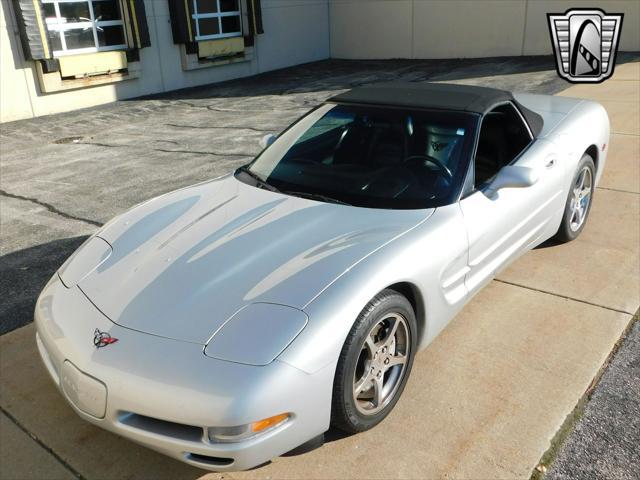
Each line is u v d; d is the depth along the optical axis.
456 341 3.39
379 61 18.83
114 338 2.35
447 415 2.79
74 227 5.66
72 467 2.60
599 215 5.12
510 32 16.72
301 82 15.49
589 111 4.65
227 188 3.54
